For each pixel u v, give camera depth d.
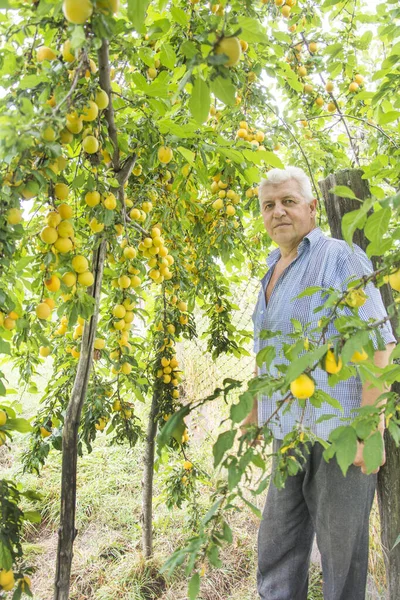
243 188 2.72
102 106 1.33
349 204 2.24
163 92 1.63
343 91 3.34
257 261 3.44
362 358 1.05
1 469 4.38
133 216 2.04
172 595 2.84
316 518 2.05
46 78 1.19
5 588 1.17
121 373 2.56
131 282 2.16
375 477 2.04
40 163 1.19
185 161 2.22
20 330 1.55
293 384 0.98
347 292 1.01
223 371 4.33
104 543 3.32
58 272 1.48
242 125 2.46
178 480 2.90
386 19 2.54
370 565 2.55
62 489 1.77
